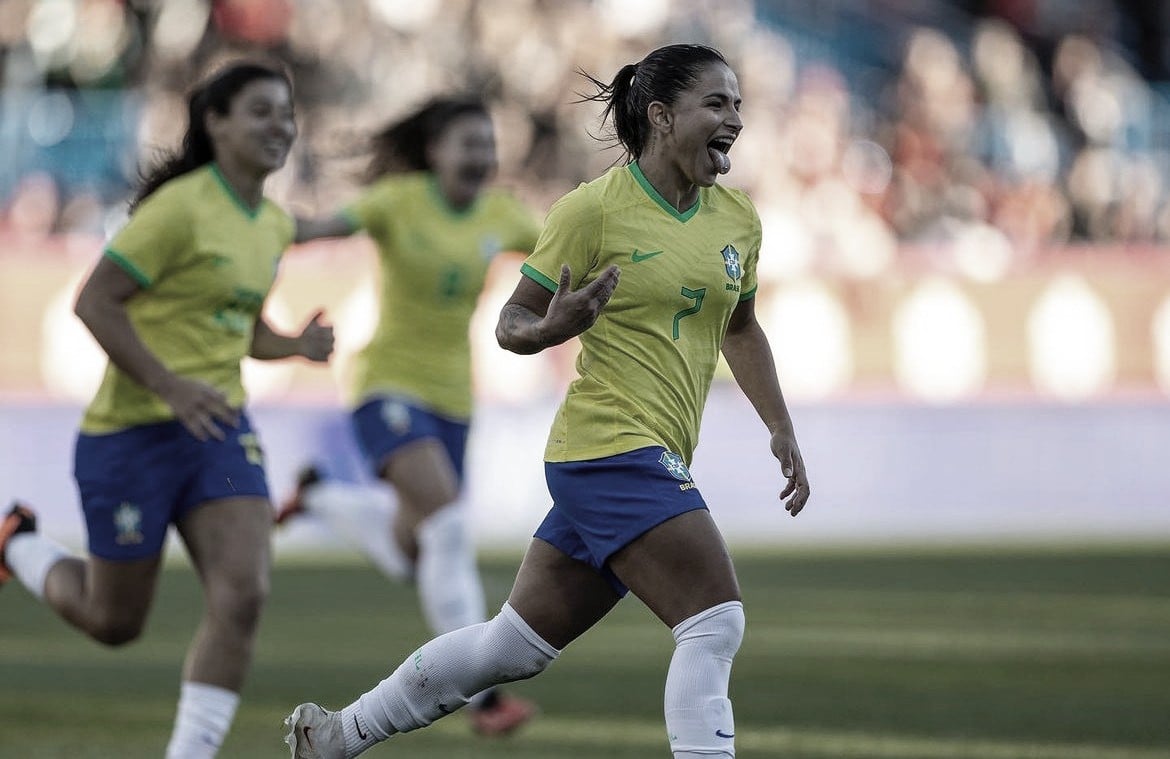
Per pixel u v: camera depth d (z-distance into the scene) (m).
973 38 74.06
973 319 55.41
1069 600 38.44
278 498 50.19
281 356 21.09
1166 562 46.38
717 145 15.05
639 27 63.34
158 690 27.06
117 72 59.50
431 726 24.14
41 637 33.62
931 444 55.06
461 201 27.55
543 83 60.66
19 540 20.72
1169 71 76.25
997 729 22.89
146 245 18.36
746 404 53.75
